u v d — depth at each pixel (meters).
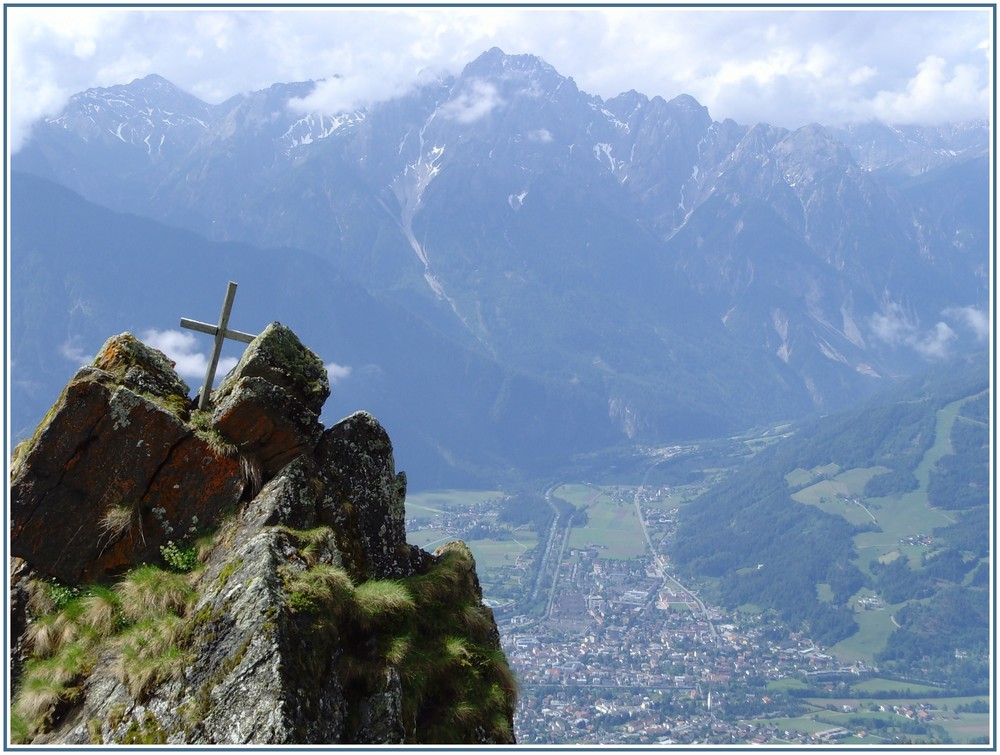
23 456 14.54
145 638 12.14
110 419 14.25
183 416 14.82
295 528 13.79
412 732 12.29
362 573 14.12
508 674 14.37
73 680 12.52
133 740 11.20
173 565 13.75
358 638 12.69
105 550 14.05
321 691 11.43
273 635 11.27
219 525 14.17
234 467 14.51
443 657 13.50
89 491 14.16
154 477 14.31
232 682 11.12
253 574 12.06
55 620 13.30
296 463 14.55
